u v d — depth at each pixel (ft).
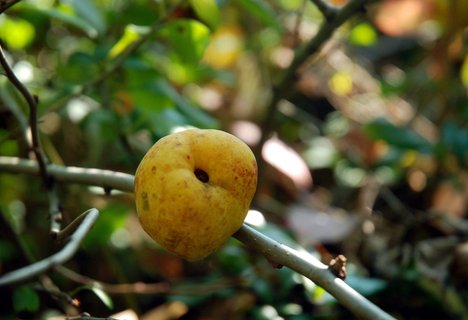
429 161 2.72
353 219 2.33
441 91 2.88
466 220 2.67
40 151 1.61
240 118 2.81
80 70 2.15
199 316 2.15
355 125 2.91
